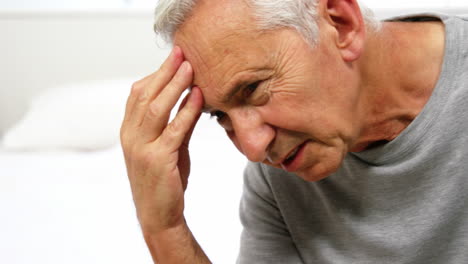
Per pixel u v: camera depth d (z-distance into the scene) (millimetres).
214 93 843
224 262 1545
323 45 832
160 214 1013
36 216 1909
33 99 3357
